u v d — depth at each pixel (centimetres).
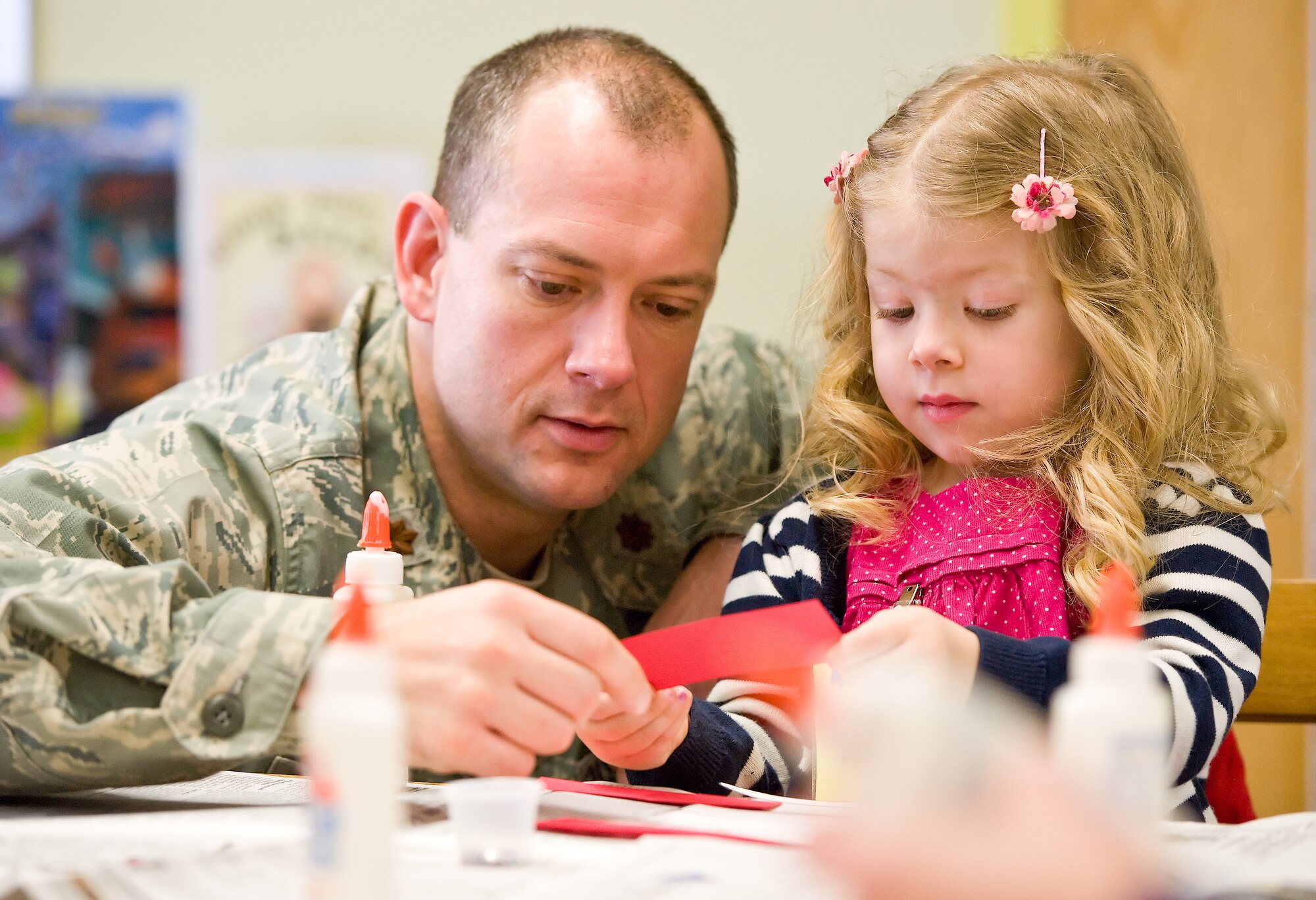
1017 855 62
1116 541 175
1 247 368
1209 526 181
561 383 193
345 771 81
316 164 371
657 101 193
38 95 370
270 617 132
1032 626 181
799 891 94
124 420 215
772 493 225
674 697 154
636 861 105
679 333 200
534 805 111
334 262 372
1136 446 188
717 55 377
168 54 389
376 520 151
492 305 192
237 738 129
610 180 187
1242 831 119
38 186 369
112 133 371
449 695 122
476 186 196
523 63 201
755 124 376
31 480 174
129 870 99
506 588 127
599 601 229
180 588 138
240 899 92
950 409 187
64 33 392
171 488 190
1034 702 141
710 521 229
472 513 217
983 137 188
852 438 210
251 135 387
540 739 122
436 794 139
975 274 182
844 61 374
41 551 157
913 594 190
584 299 191
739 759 169
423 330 216
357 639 88
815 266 236
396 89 386
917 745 66
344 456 206
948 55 371
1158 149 209
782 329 309
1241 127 356
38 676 130
